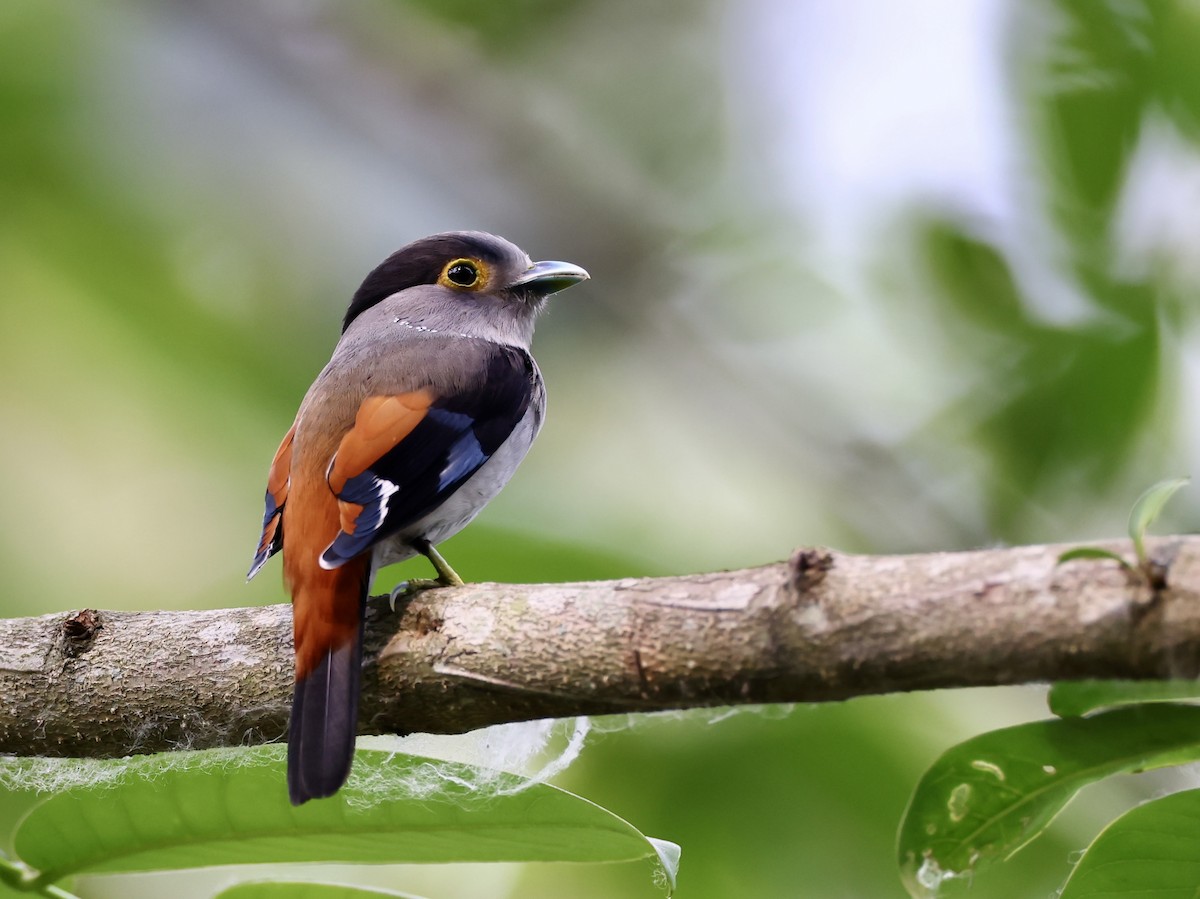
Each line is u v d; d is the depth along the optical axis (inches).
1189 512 372.5
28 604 431.8
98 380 457.1
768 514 451.2
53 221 464.4
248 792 207.6
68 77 476.7
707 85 539.8
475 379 310.0
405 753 209.5
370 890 205.5
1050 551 191.3
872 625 197.3
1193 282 367.9
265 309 485.1
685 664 212.1
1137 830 193.9
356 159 537.0
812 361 486.9
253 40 524.4
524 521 386.6
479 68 557.3
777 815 337.7
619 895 356.5
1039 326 380.8
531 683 225.3
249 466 453.1
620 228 530.0
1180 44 360.8
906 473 435.2
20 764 259.1
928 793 202.8
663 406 497.0
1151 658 181.6
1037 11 368.5
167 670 249.0
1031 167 374.9
